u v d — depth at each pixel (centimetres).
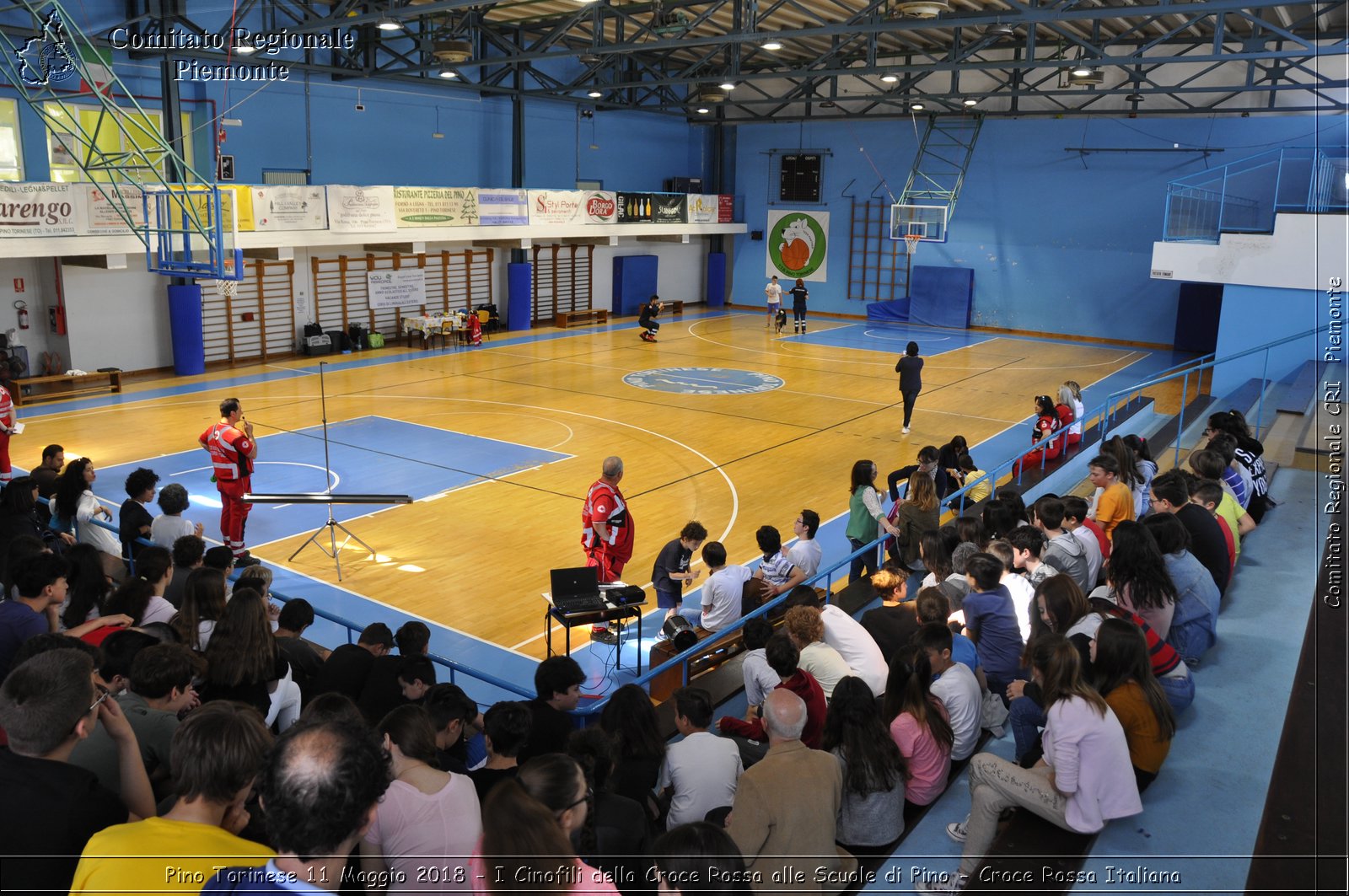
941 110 3316
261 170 2397
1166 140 2994
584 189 3328
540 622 1023
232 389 2141
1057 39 2802
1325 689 473
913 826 475
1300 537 838
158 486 1423
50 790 287
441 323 2738
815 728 541
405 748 345
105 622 549
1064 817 418
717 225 3644
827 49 3052
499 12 2553
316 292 2602
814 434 1848
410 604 1059
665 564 988
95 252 1908
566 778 300
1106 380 2458
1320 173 1892
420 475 1530
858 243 3619
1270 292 1931
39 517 1012
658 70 3406
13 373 1977
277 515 1338
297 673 622
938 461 1220
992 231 3350
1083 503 735
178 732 263
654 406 2059
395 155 2720
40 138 1970
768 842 386
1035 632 589
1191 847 423
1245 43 2562
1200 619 582
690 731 494
